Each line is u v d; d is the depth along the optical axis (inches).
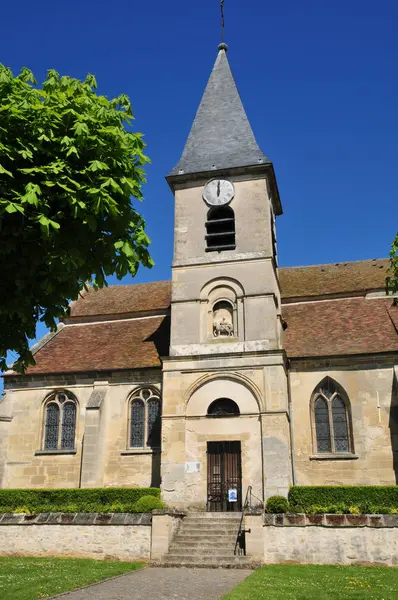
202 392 971.3
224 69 1278.3
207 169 1108.5
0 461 1073.5
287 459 901.2
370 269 1321.4
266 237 1048.8
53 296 419.2
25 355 431.2
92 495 927.7
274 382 943.7
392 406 971.9
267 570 665.6
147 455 1030.4
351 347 1029.8
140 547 768.9
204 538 807.7
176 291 1048.2
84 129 398.6
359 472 951.6
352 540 718.5
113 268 424.5
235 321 1009.5
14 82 416.2
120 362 1107.9
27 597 476.1
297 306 1226.6
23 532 812.0
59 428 1091.9
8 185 378.9
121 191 399.2
